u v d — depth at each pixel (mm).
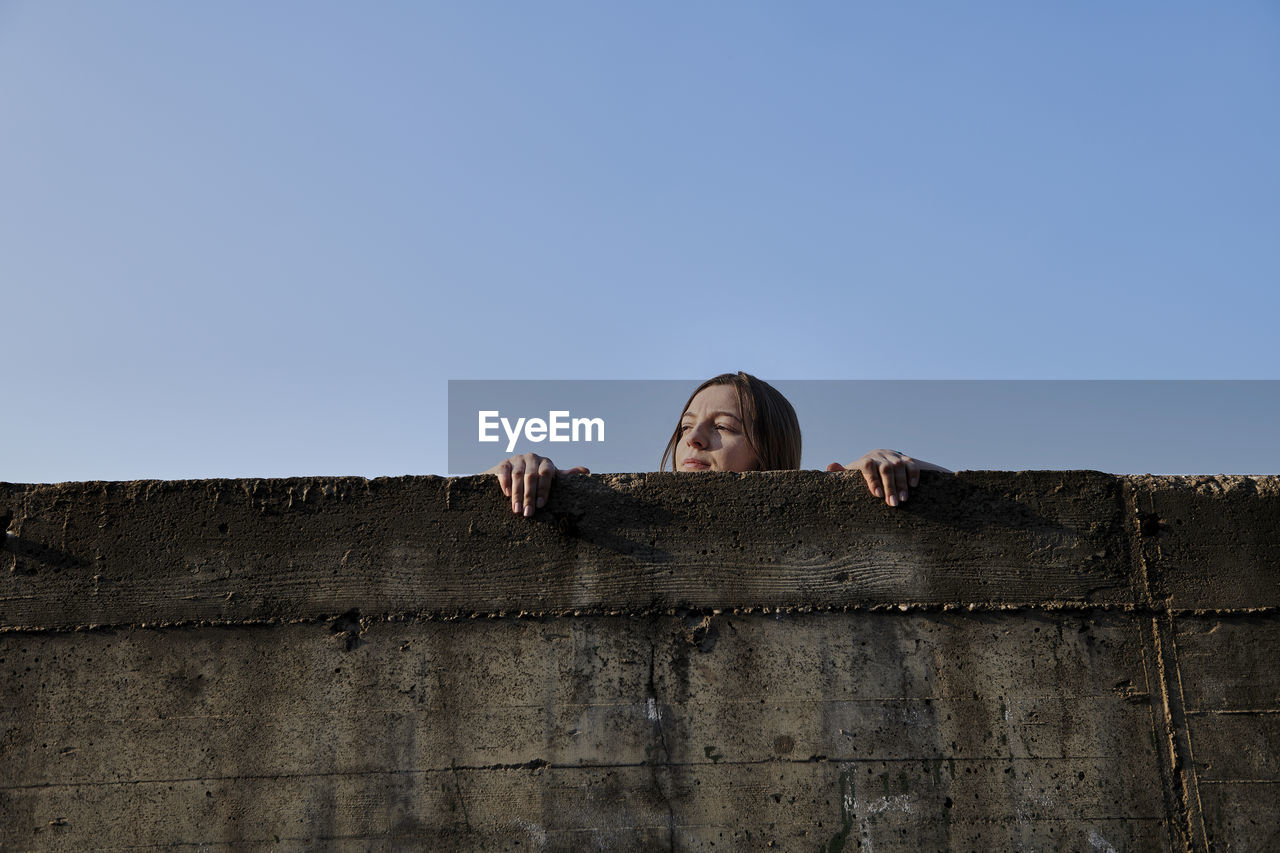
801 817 2643
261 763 2660
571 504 2867
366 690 2715
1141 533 2883
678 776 2668
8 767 2648
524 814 2633
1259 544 2863
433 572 2805
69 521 2832
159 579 2787
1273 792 2686
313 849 2604
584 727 2697
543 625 2773
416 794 2643
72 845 2598
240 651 2740
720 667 2750
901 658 2768
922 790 2670
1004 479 2920
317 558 2811
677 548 2834
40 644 2740
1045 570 2840
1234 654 2787
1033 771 2689
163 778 2646
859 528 2863
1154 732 2729
